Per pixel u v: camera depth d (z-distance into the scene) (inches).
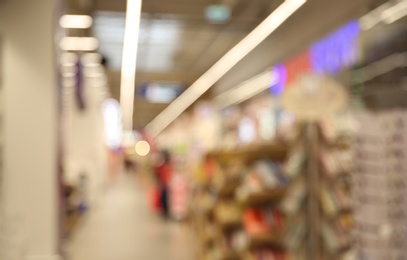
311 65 477.1
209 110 607.2
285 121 371.2
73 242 361.1
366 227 155.3
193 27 504.4
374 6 359.9
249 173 229.6
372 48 379.9
